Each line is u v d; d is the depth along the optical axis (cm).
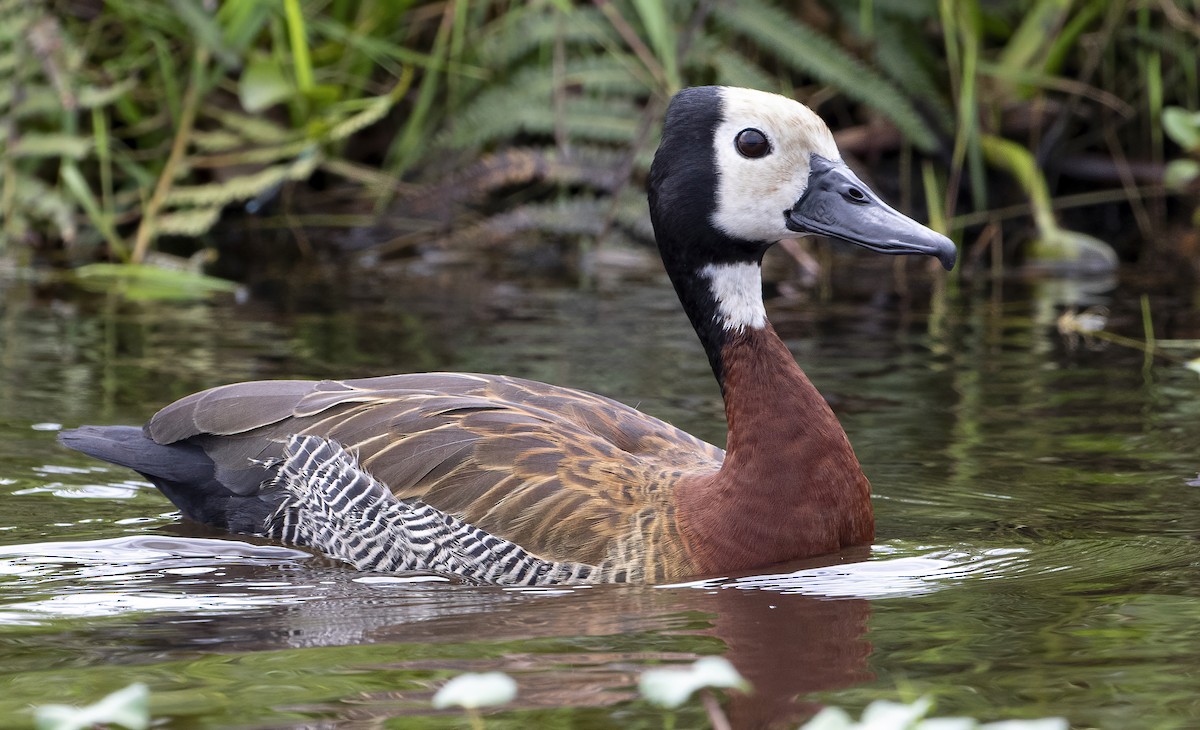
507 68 1872
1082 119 1975
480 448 951
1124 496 1026
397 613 837
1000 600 830
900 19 1888
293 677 721
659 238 996
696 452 1011
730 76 1834
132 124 1839
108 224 1759
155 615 827
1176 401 1250
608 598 863
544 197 1934
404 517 943
